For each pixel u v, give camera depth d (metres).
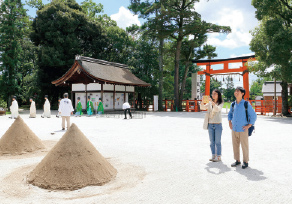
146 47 33.50
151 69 33.78
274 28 19.12
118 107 26.86
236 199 3.57
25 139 6.60
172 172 4.91
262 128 12.76
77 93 26.20
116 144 7.92
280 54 18.73
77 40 31.44
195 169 5.13
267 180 4.43
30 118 17.66
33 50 35.19
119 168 5.14
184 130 11.61
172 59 35.75
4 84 26.12
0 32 26.31
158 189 3.95
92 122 15.27
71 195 3.67
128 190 3.89
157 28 28.27
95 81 23.69
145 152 6.77
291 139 9.16
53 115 21.02
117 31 34.78
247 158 5.23
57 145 4.47
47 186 3.94
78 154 4.32
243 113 5.18
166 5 29.42
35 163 5.42
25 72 36.66
